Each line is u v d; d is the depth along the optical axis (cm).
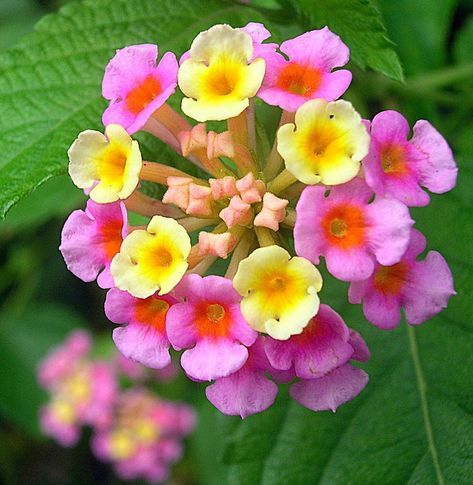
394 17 17
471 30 17
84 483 28
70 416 25
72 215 11
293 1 13
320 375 10
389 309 11
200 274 11
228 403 11
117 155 11
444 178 11
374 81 16
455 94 17
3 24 21
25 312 26
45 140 13
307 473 13
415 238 10
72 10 13
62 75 13
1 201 12
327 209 10
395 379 14
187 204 11
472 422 13
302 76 11
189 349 10
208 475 22
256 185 11
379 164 10
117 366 25
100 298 27
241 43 11
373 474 13
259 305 10
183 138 11
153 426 25
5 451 27
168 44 13
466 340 13
